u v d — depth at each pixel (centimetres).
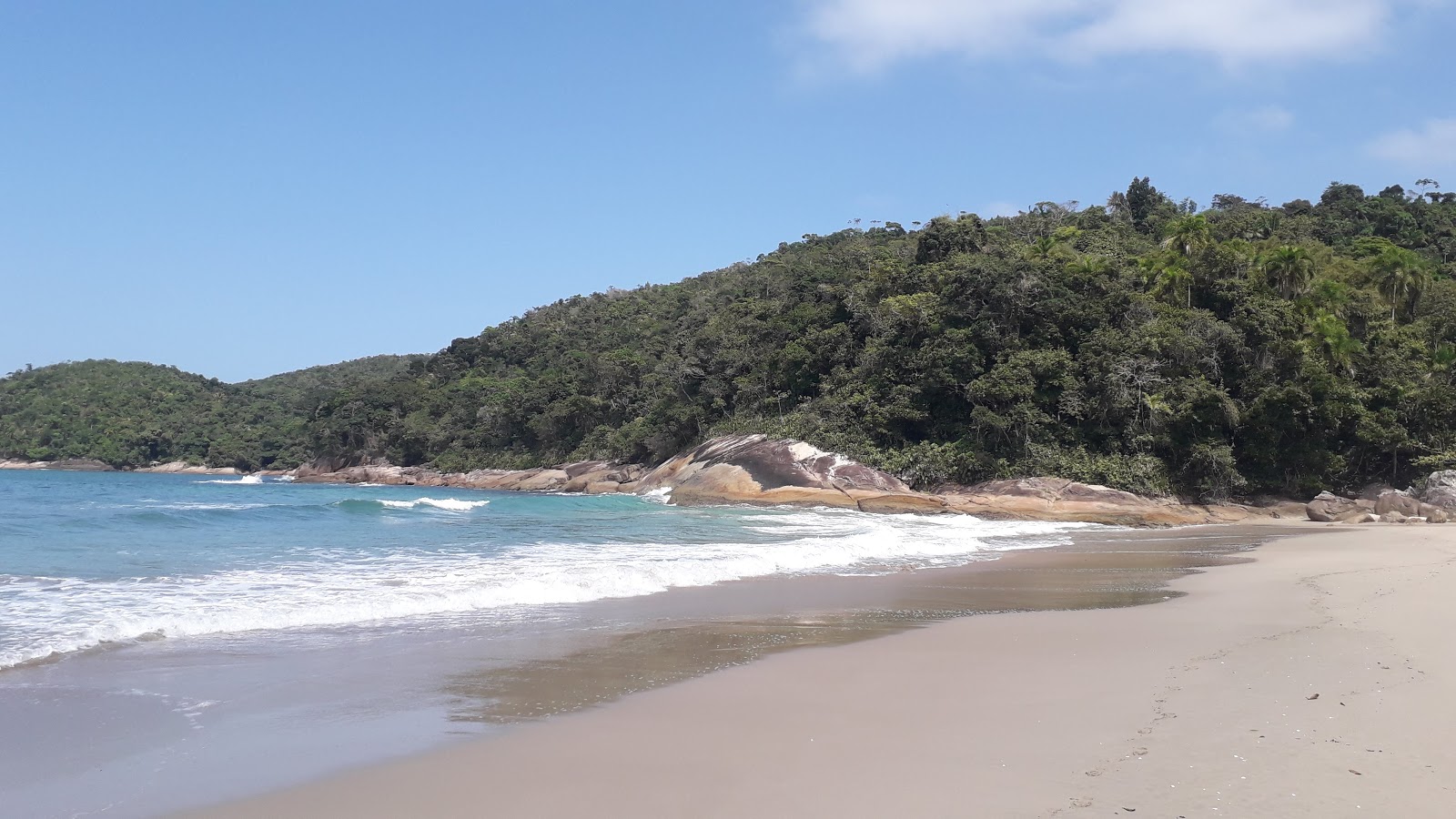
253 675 1000
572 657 1111
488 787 674
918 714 854
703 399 6956
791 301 7450
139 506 3916
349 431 9981
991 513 4262
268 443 12319
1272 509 4566
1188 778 664
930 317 5541
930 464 4903
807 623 1362
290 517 3297
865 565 2236
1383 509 4097
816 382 6275
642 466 7112
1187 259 5722
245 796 659
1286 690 905
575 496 6109
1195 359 4906
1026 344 5244
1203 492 4650
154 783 684
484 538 2605
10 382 14638
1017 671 1032
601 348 10281
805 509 4534
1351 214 9194
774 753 744
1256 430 4700
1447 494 4066
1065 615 1438
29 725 816
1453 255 8056
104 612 1295
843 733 799
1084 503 4222
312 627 1281
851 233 12862
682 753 746
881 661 1093
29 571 1688
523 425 8875
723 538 2741
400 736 795
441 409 10006
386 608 1400
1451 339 5694
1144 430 4797
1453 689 885
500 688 959
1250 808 605
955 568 2191
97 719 837
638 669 1049
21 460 12812
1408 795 625
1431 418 4750
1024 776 678
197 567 1816
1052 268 5494
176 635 1197
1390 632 1180
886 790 655
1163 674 992
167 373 15712
